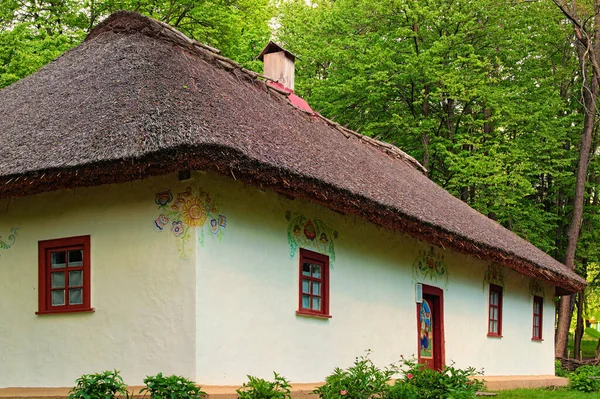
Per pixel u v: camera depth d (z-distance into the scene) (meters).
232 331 8.81
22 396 8.48
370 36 25.33
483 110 27.16
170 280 8.52
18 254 9.56
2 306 9.54
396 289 12.41
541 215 26.56
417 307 12.96
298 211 10.27
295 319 9.95
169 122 8.30
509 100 25.61
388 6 25.39
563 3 19.56
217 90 10.40
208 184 8.73
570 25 25.80
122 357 8.62
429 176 26.19
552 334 18.86
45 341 9.16
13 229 9.66
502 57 26.89
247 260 9.20
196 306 8.34
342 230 11.20
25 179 8.44
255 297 9.25
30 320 9.31
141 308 8.62
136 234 8.82
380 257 12.09
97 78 10.55
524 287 17.42
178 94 9.24
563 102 26.84
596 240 27.70
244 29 25.06
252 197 9.41
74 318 9.02
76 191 9.30
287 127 11.34
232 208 9.06
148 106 8.83
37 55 18.56
